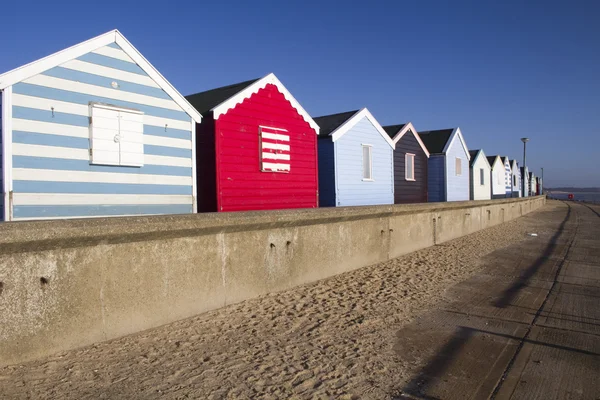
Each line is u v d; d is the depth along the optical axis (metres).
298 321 5.82
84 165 7.34
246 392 3.84
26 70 6.64
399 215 11.01
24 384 3.79
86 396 3.65
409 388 4.03
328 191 13.75
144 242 5.21
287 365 4.44
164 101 8.49
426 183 20.09
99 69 7.52
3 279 4.02
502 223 21.75
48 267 4.35
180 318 5.67
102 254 4.80
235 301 6.47
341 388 3.99
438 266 9.88
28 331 4.21
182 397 3.70
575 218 27.22
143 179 8.16
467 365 4.55
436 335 5.45
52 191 6.96
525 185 51.41
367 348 4.97
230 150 10.02
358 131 14.69
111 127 7.66
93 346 4.70
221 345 4.91
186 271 5.72
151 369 4.22
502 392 3.95
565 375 4.30
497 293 7.56
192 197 8.99
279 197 11.26
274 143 11.12
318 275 8.16
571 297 7.29
